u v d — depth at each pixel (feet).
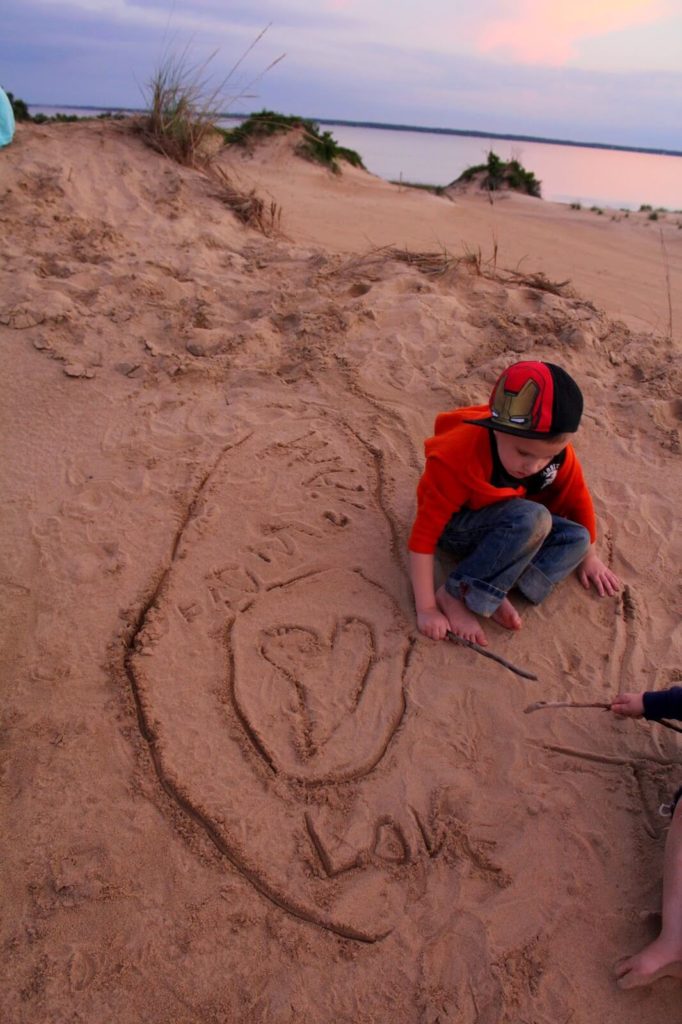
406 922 6.89
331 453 11.95
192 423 12.40
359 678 8.85
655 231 35.96
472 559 9.27
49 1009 6.24
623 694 8.12
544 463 8.78
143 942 6.64
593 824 7.64
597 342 14.85
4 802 7.43
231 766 7.91
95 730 8.06
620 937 6.87
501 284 17.34
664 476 12.10
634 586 10.32
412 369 13.87
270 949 6.67
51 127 20.95
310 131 40.98
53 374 13.11
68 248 16.53
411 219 29.86
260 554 10.18
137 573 9.75
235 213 20.08
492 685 8.85
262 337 14.48
